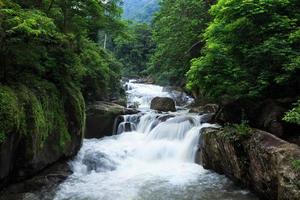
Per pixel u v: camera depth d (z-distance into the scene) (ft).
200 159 38.19
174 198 27.81
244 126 31.30
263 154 25.93
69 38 35.24
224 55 34.42
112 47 160.04
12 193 27.37
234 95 34.68
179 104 76.43
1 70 27.91
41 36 29.45
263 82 32.01
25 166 28.53
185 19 70.28
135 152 41.86
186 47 72.54
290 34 30.99
